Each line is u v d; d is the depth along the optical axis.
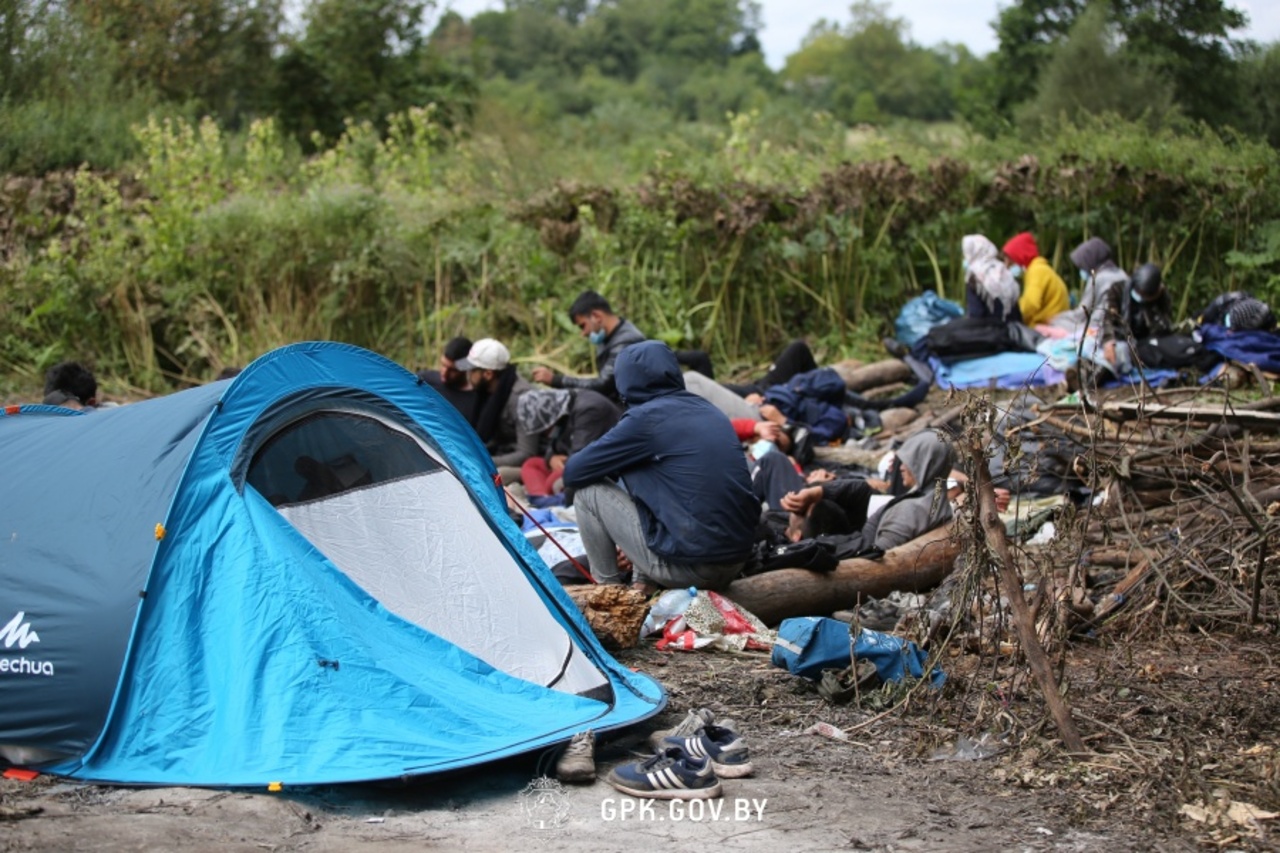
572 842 4.14
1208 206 13.41
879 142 15.55
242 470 5.18
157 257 12.96
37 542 5.03
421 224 13.32
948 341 12.09
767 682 5.88
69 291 12.77
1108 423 8.26
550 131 24.92
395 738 4.61
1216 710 5.38
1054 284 12.66
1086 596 6.52
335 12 22.98
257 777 4.45
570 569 7.13
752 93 77.19
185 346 12.88
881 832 4.24
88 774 4.59
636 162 18.64
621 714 5.14
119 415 5.56
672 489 6.53
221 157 15.34
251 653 4.74
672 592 6.59
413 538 5.61
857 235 13.39
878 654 5.61
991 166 14.32
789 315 13.93
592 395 9.25
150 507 4.93
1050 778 4.70
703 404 6.70
